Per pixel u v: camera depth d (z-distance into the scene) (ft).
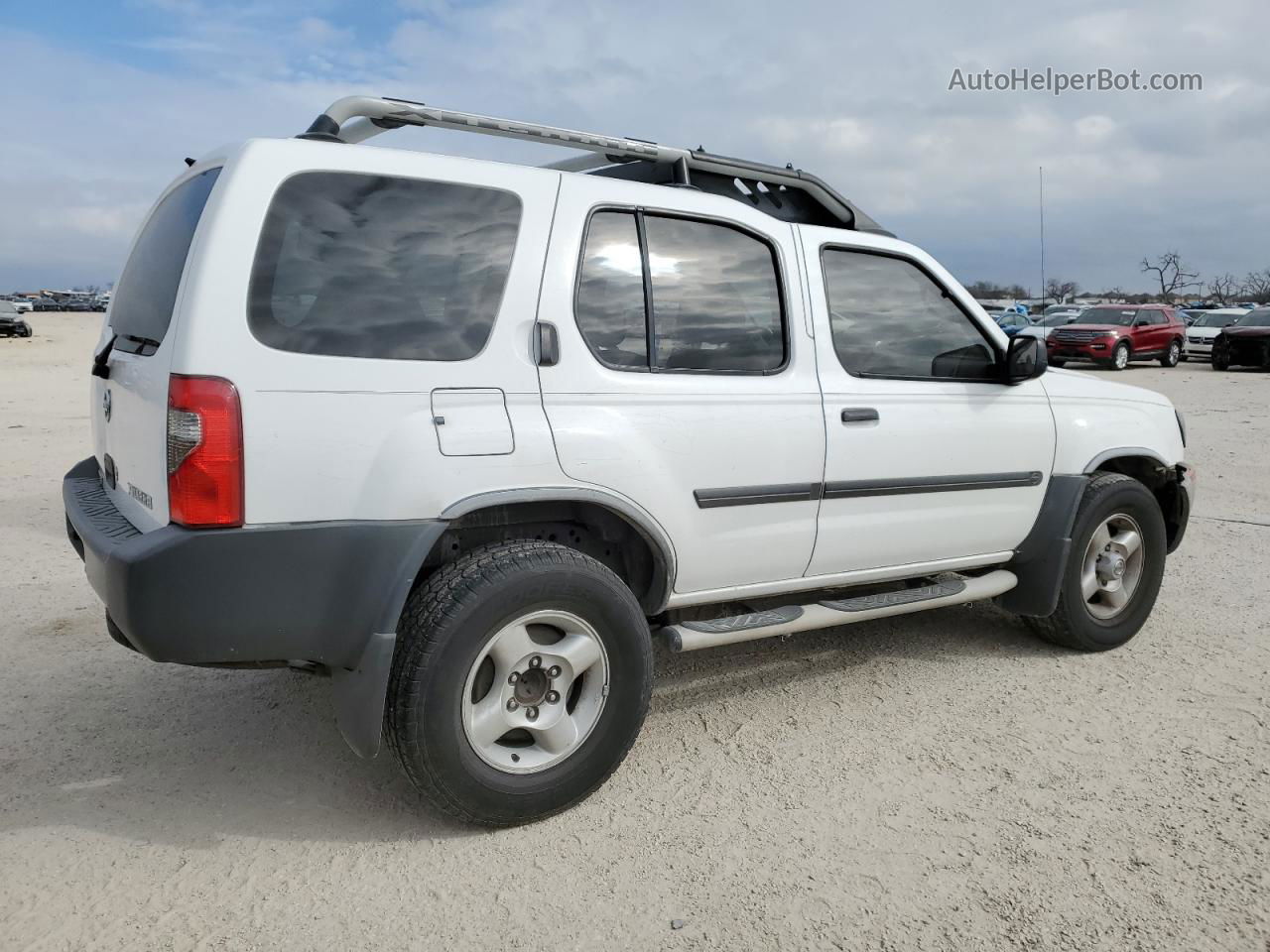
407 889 8.68
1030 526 14.01
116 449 10.62
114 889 8.61
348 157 9.19
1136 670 14.02
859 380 12.26
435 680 8.96
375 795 10.39
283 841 9.45
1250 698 12.97
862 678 13.71
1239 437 38.60
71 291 293.84
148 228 11.12
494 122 11.05
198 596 8.39
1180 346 81.76
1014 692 13.19
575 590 9.65
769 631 11.68
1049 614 14.23
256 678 13.61
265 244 8.64
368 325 9.03
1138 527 14.92
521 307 9.80
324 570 8.73
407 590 8.89
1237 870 8.91
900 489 12.48
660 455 10.47
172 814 9.93
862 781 10.64
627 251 10.65
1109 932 8.04
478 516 9.97
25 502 25.30
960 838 9.48
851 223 13.74
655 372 10.68
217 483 8.34
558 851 9.30
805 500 11.68
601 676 10.05
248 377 8.46
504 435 9.48
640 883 8.77
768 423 11.28
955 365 13.29
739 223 11.50
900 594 13.03
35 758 11.12
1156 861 9.06
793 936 8.01
